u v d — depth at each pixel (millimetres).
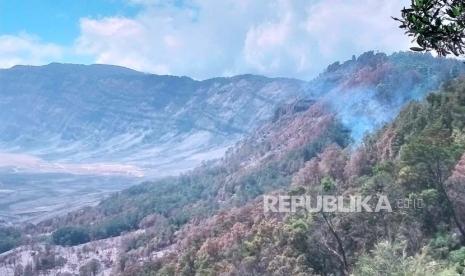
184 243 151125
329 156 147125
